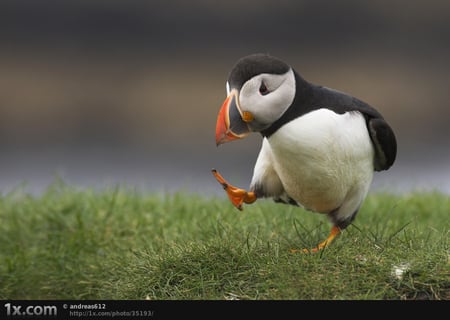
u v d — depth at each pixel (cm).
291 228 1048
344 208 944
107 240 1116
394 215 1198
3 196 1318
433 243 906
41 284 1056
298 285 808
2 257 1112
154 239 1059
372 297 788
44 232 1173
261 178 949
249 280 844
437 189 1384
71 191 1312
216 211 1160
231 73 865
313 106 876
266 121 859
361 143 900
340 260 844
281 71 852
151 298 859
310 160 875
